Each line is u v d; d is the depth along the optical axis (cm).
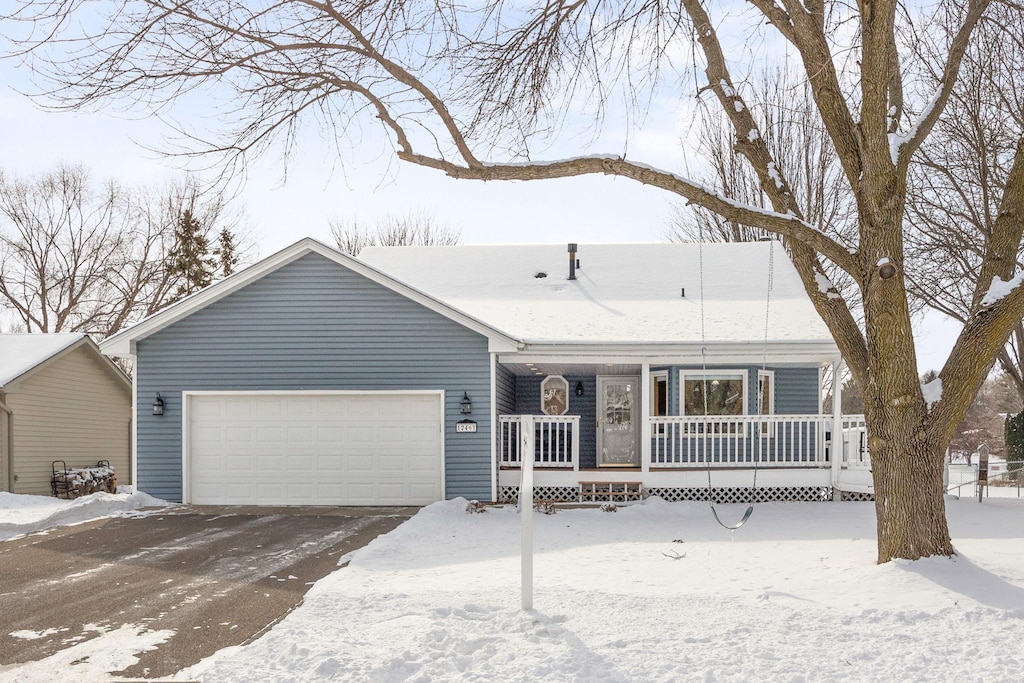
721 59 1148
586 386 2273
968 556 1090
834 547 1254
